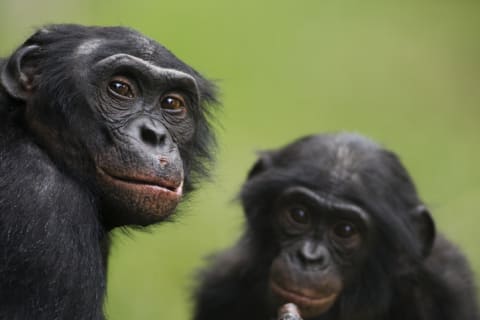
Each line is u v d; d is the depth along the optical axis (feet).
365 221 53.36
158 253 85.40
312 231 53.72
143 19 119.55
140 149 41.73
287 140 108.99
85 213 40.96
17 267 39.19
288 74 122.31
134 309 78.69
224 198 90.89
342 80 122.93
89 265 40.45
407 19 140.46
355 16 139.03
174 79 43.37
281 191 54.60
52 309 39.09
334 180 53.72
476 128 118.21
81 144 41.96
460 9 144.05
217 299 59.52
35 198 39.83
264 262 55.88
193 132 45.21
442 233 64.23
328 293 52.44
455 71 130.00
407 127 117.60
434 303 58.80
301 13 133.28
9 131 41.75
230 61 121.08
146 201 41.78
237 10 127.85
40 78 42.52
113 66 42.24
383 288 55.31
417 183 104.12
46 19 96.32
